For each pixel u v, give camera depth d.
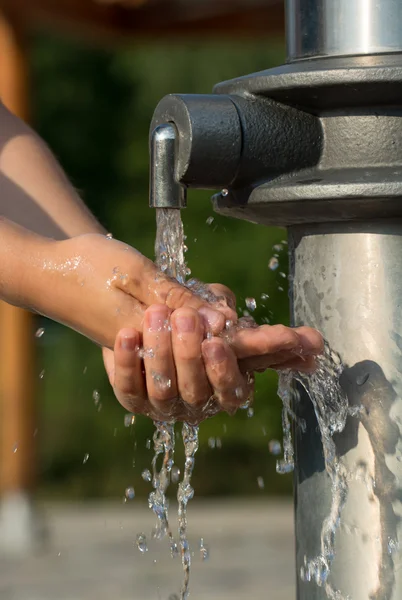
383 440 1.59
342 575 1.61
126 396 1.64
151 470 12.44
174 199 1.64
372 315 1.61
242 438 12.02
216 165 1.62
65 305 1.70
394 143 1.61
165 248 1.76
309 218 1.64
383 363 1.60
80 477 12.48
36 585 5.86
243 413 12.00
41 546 7.09
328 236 1.65
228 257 12.05
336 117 1.64
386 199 1.56
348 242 1.63
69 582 5.93
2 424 7.18
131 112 13.80
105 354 1.93
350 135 1.63
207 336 1.58
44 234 2.10
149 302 1.65
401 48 1.62
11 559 6.70
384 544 1.58
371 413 1.60
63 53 13.65
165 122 1.66
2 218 1.81
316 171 1.65
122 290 1.66
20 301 1.76
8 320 7.20
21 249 1.74
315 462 1.66
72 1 6.64
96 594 5.58
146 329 1.57
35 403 7.35
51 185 2.21
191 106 1.61
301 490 1.70
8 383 7.19
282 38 7.32
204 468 12.11
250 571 6.11
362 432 1.61
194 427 1.91
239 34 7.19
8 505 7.11
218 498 10.59
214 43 7.99
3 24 6.97
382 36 1.63
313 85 1.59
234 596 5.46
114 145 13.72
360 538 1.60
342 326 1.63
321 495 1.65
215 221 12.14
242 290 12.04
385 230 1.61
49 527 7.37
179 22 7.07
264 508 8.78
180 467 12.30
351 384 1.62
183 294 1.64
